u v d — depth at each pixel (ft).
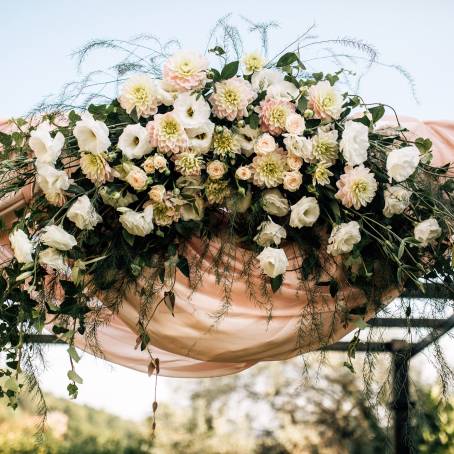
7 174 7.09
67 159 6.92
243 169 6.50
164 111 6.85
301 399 28.40
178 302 6.84
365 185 6.52
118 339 8.51
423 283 7.17
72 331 6.63
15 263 6.82
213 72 6.71
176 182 6.64
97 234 6.80
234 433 29.48
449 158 7.63
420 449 20.30
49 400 30.71
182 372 8.45
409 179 6.92
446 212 6.94
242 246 6.92
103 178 6.47
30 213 6.90
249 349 6.92
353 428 27.14
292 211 6.56
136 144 6.55
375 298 7.06
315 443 27.78
